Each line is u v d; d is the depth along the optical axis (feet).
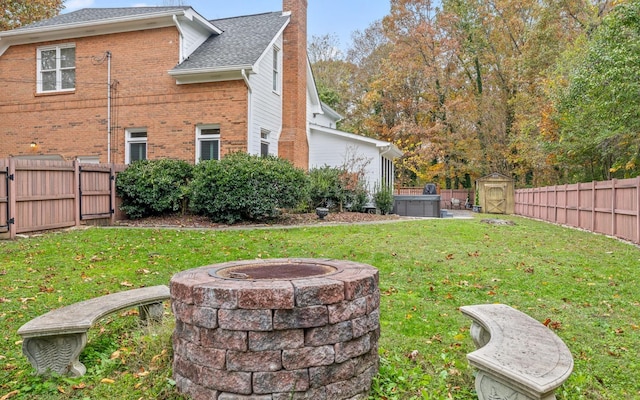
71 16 45.52
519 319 10.39
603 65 38.60
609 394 9.33
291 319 8.02
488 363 7.67
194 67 38.34
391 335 12.60
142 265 20.48
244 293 7.96
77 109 42.83
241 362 8.00
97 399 8.97
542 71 72.13
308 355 8.12
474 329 11.28
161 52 40.55
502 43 87.10
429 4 89.20
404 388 9.41
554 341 8.82
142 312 13.43
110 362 10.62
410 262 21.56
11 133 44.96
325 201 46.39
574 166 69.41
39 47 43.88
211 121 39.68
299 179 36.14
